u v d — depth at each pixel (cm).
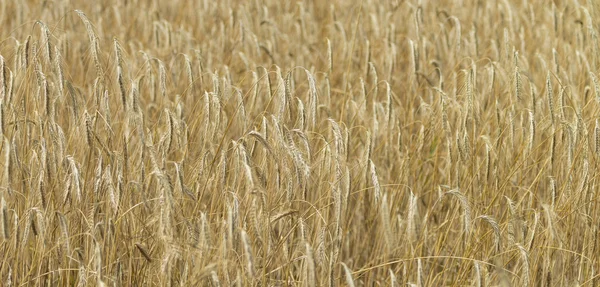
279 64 1075
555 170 712
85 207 599
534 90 745
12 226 588
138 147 656
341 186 593
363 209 739
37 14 1275
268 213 530
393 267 682
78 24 1230
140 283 598
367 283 687
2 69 601
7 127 627
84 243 598
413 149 752
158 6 1377
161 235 511
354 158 721
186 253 551
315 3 1424
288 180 560
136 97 598
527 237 628
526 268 544
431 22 1280
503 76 824
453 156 728
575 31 1065
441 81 822
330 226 627
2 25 1185
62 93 640
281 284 584
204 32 1188
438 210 745
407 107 854
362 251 734
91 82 938
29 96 688
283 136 602
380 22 1237
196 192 601
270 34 1173
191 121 726
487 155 653
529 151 667
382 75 968
